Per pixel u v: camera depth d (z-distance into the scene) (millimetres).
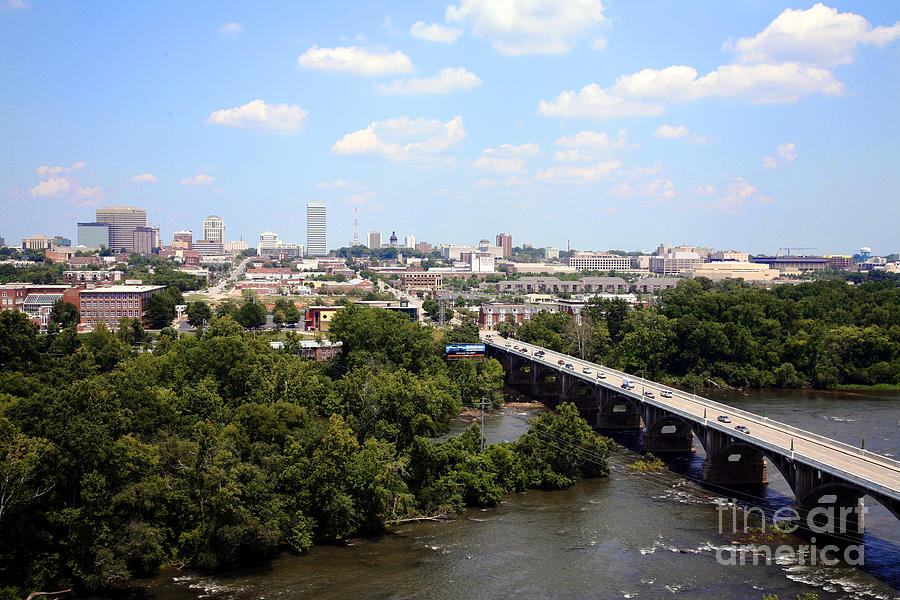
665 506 147375
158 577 113000
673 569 116375
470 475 148625
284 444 136000
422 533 132625
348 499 127000
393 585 110938
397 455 148750
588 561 119750
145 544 110312
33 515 105875
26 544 105938
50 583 106562
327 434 131500
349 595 107438
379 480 130000
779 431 156125
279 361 189125
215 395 156750
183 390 164500
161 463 122125
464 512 143875
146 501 112375
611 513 143125
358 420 150875
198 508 119250
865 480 115562
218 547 116250
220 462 120062
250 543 117500
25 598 102438
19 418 120312
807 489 132250
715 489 158875
